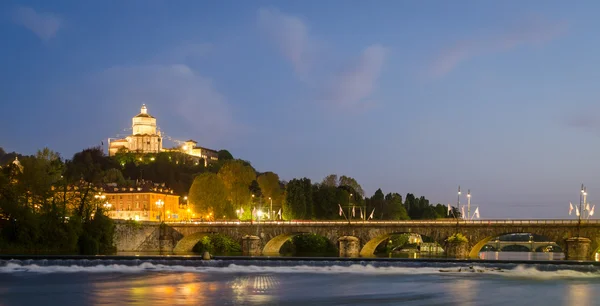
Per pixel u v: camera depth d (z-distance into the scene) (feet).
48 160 563.48
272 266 360.28
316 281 293.02
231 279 298.35
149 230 620.90
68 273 321.52
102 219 546.26
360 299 235.20
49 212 508.12
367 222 549.13
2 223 491.31
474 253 510.99
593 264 351.05
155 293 246.06
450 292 256.73
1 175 510.58
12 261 353.10
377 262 364.58
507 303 229.86
